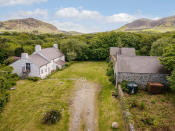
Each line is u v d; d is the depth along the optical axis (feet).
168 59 71.26
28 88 88.12
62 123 53.36
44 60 119.96
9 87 85.56
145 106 59.98
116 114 58.34
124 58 89.25
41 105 66.64
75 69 136.26
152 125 46.34
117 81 83.10
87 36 291.17
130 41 199.52
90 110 62.54
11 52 161.89
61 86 91.15
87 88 88.28
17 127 51.55
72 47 166.09
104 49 177.68
